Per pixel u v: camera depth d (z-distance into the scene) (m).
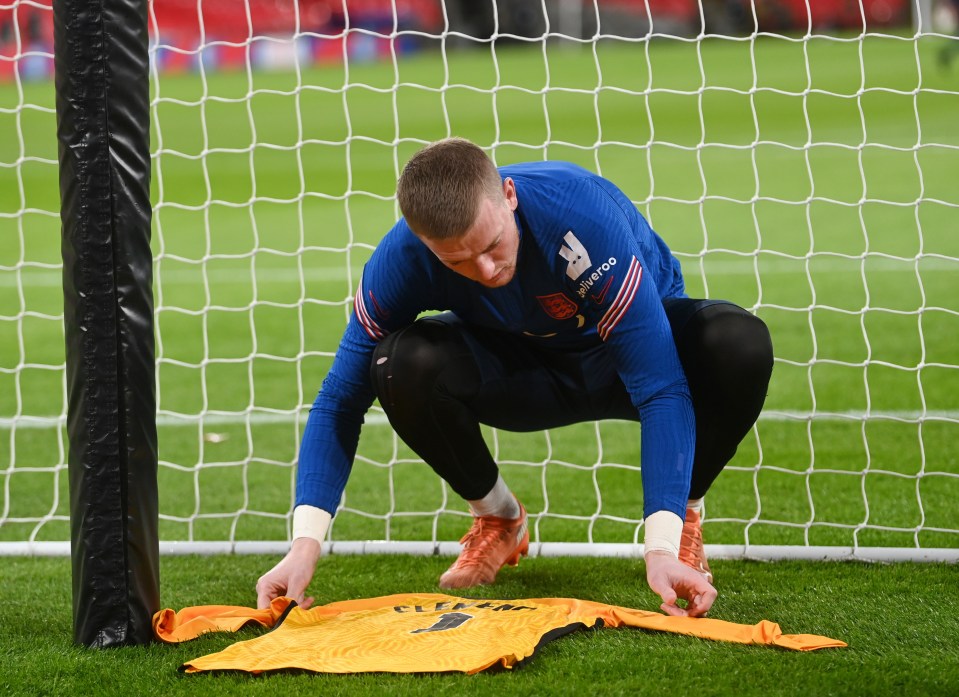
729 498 11.78
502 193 6.90
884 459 12.90
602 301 7.39
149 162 7.58
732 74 74.88
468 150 6.73
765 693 6.71
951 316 19.91
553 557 10.11
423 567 9.92
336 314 22.19
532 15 114.00
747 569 9.49
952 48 13.98
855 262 25.00
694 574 7.00
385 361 8.08
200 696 6.88
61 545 10.58
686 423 7.34
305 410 16.12
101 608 7.73
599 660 7.21
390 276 7.94
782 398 15.80
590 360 8.54
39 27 81.88
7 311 23.30
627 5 114.25
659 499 7.19
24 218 34.94
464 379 8.32
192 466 13.80
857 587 8.86
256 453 14.30
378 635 7.61
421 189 6.59
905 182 35.84
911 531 10.54
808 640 7.44
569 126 55.12
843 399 15.59
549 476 13.04
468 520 11.59
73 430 7.60
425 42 113.56
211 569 10.03
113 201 7.36
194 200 37.91
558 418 8.93
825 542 10.38
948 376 16.44
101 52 7.27
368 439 14.65
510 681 6.91
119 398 7.49
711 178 39.12
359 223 32.97
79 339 7.44
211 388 17.36
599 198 7.50
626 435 14.67
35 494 12.80
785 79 70.31
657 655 7.29
